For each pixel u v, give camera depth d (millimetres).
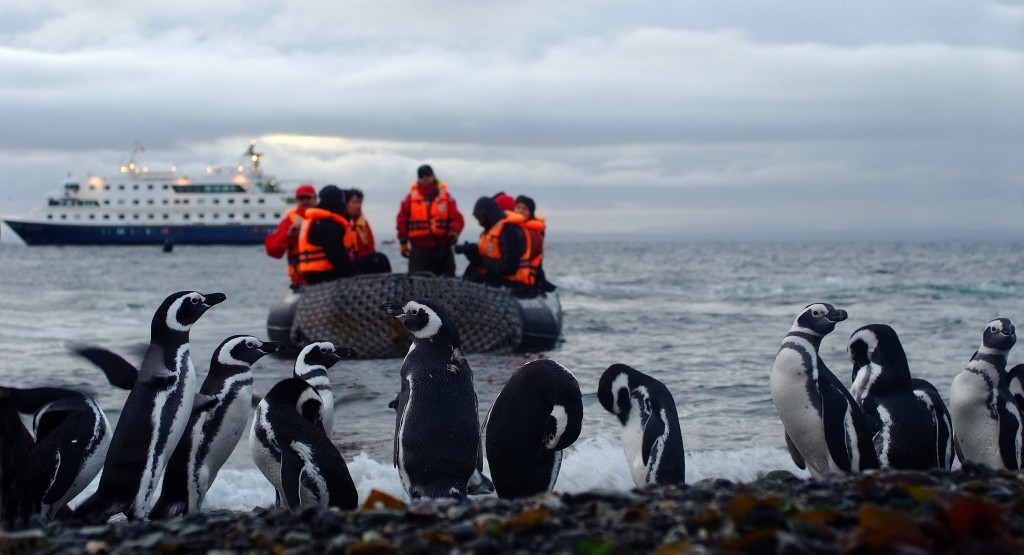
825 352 14273
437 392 6219
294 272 17047
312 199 16766
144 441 5887
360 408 10359
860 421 6578
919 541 3477
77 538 4609
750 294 30297
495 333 15234
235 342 6746
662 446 6156
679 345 15969
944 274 42406
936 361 13734
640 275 44625
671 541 3832
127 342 15805
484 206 16453
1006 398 6918
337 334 14977
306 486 5820
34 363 13273
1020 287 31719
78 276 40500
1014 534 3826
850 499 4477
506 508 4699
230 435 6578
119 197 105375
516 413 6395
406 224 16766
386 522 4562
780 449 8500
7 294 28703
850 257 70500
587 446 8523
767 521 3850
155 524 4887
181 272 44750
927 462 6555
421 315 6469
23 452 5242
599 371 12867
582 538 3941
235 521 4832
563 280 37281
